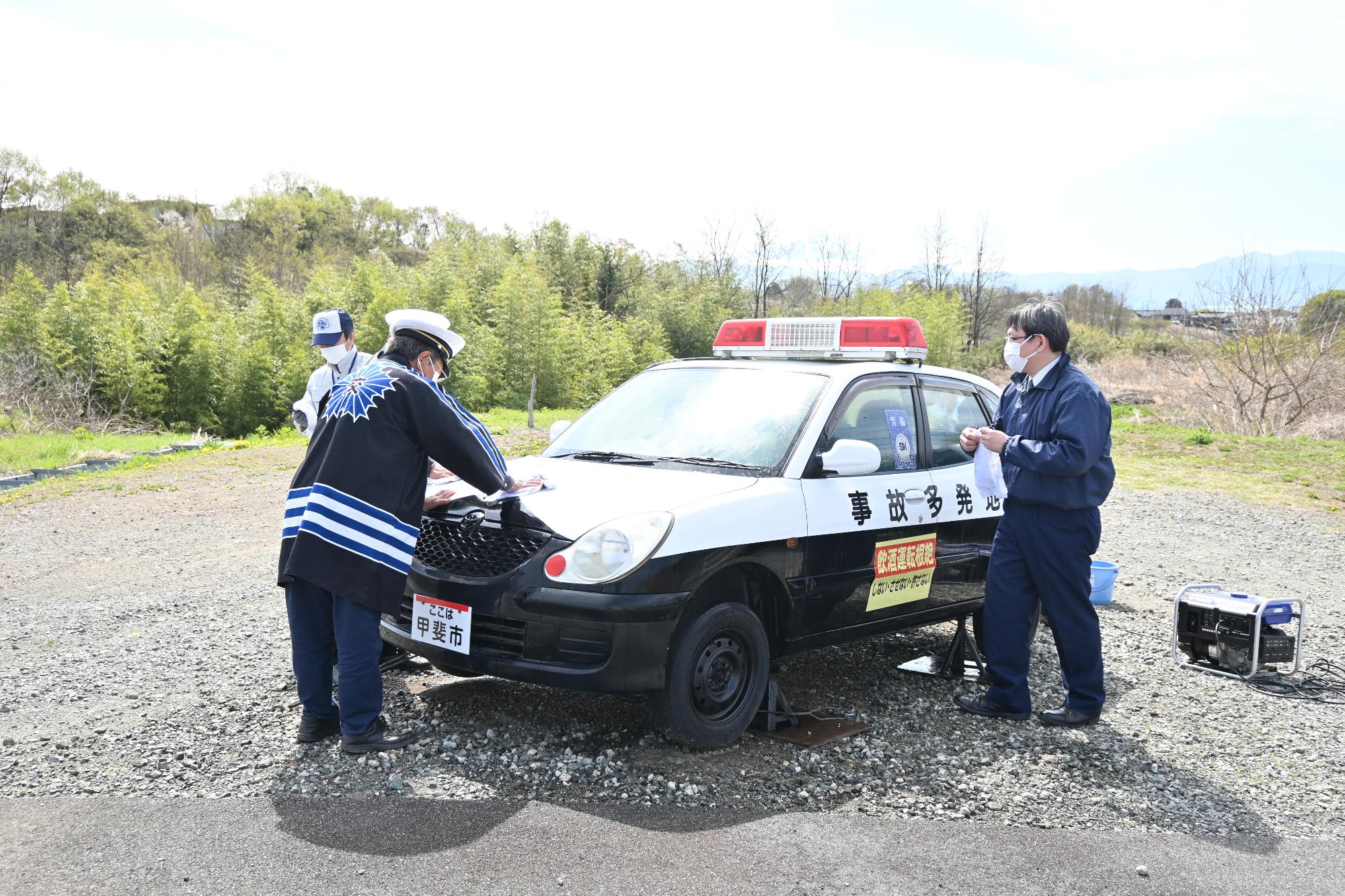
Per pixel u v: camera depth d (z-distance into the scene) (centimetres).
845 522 435
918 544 475
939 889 292
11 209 7044
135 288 3888
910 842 323
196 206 8106
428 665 495
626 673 355
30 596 649
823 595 426
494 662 370
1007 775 387
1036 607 465
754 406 464
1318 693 522
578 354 3994
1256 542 1048
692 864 300
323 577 357
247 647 530
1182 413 2725
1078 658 450
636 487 402
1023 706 453
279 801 334
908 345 502
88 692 448
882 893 288
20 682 462
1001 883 298
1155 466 1722
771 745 405
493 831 316
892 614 468
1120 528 1112
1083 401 428
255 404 3469
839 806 349
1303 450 1939
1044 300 446
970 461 527
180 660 503
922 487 485
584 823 324
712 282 6100
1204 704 495
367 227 8744
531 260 4859
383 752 376
